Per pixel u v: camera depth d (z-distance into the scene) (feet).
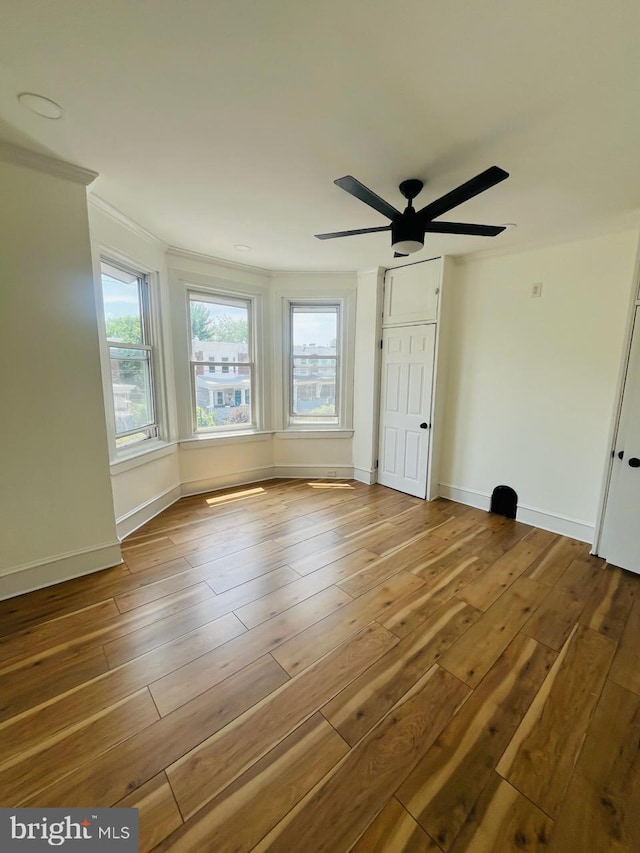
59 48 4.17
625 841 3.58
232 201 8.13
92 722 4.69
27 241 6.64
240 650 5.95
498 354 11.31
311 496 13.23
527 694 5.22
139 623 6.54
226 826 3.65
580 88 4.59
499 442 11.54
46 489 7.37
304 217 8.91
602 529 8.99
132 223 9.38
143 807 3.79
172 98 4.98
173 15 3.76
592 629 6.56
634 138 5.59
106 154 6.37
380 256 11.89
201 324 12.98
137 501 10.48
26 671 5.47
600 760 4.33
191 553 9.07
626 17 3.62
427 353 12.39
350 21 3.78
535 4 3.55
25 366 6.88
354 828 3.65
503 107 4.98
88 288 7.46
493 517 11.50
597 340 9.38
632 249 8.70
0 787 3.95
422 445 12.91
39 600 7.14
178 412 12.51
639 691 5.29
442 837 3.59
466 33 3.88
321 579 8.02
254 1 3.59
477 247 10.78
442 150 6.03
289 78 4.56
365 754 4.36
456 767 4.23
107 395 9.16
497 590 7.70
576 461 9.98
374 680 5.42
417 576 8.18
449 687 5.32
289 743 4.47
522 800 3.92
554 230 9.31
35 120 5.48
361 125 5.45
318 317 14.71
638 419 8.24
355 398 14.82
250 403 14.55
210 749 4.38
